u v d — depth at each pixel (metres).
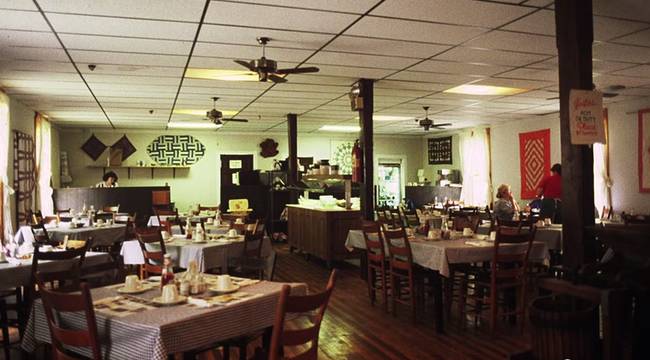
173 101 8.91
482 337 4.60
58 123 11.99
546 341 3.39
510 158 12.21
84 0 3.93
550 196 8.52
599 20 4.60
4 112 7.50
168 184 13.84
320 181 10.28
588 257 3.78
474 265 5.49
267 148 14.54
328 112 10.45
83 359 2.77
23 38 4.93
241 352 3.24
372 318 5.25
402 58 5.92
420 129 14.11
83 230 7.40
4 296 4.14
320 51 5.58
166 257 3.28
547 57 5.92
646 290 3.07
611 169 9.29
